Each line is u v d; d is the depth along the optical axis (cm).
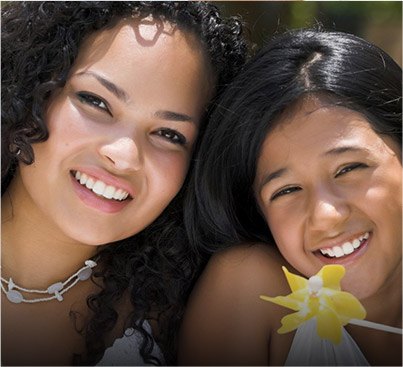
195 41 143
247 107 145
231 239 157
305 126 137
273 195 142
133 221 143
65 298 151
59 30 136
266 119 141
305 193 138
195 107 144
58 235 146
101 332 149
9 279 146
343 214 133
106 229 141
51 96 136
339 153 133
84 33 136
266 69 145
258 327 144
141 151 137
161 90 136
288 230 139
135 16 138
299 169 137
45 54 137
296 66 143
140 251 157
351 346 140
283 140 139
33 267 148
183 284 159
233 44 154
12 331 145
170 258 159
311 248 138
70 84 135
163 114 137
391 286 142
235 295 147
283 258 152
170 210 160
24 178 141
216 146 149
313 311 116
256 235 159
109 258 156
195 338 148
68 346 149
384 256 136
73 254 149
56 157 135
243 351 143
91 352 147
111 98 134
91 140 134
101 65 134
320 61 142
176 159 143
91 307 150
